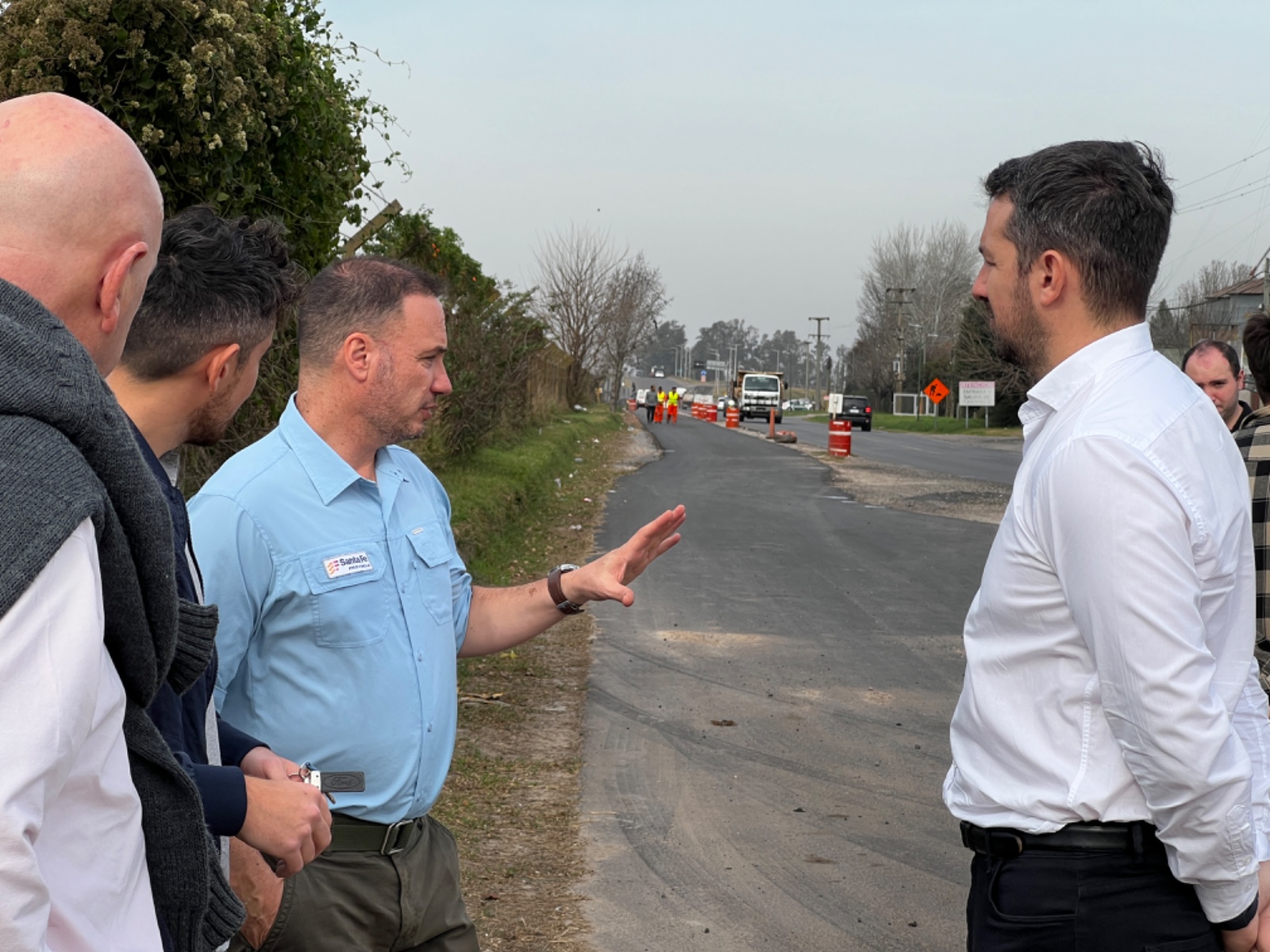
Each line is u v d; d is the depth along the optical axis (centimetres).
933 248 9431
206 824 175
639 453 2984
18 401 126
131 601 139
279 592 246
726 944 402
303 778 213
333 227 657
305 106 597
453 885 272
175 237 194
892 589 1088
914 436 5147
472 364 1555
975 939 225
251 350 202
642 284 6159
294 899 242
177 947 158
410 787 255
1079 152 219
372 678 252
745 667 787
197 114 508
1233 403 507
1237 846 197
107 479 135
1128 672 195
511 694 704
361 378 257
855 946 403
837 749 621
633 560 289
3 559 120
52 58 472
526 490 1564
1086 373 215
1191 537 200
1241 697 219
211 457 613
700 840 494
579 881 449
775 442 3769
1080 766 209
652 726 653
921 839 501
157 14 484
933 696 727
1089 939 210
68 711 123
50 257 140
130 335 190
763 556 1270
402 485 273
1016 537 215
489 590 299
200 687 190
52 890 131
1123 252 214
